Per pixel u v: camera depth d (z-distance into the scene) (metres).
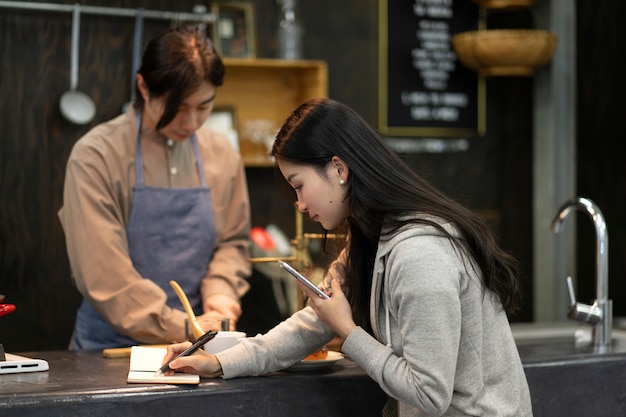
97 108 4.00
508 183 4.68
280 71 4.21
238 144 4.07
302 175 1.93
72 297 4.00
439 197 1.94
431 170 4.56
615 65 4.74
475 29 4.58
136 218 2.88
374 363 1.87
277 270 4.01
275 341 2.08
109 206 2.80
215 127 4.04
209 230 2.99
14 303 3.90
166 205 2.92
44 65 3.90
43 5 3.85
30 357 2.40
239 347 2.07
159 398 1.90
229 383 1.99
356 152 1.91
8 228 3.89
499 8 4.45
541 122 4.64
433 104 4.53
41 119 3.91
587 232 4.70
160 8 4.05
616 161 4.77
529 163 4.70
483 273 1.90
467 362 1.88
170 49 2.67
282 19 4.14
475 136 4.62
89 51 3.97
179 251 2.94
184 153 3.01
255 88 4.18
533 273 4.68
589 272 4.70
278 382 2.01
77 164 2.81
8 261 3.89
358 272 2.04
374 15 4.45
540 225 4.66
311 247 4.23
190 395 1.93
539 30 4.59
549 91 4.59
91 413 1.86
